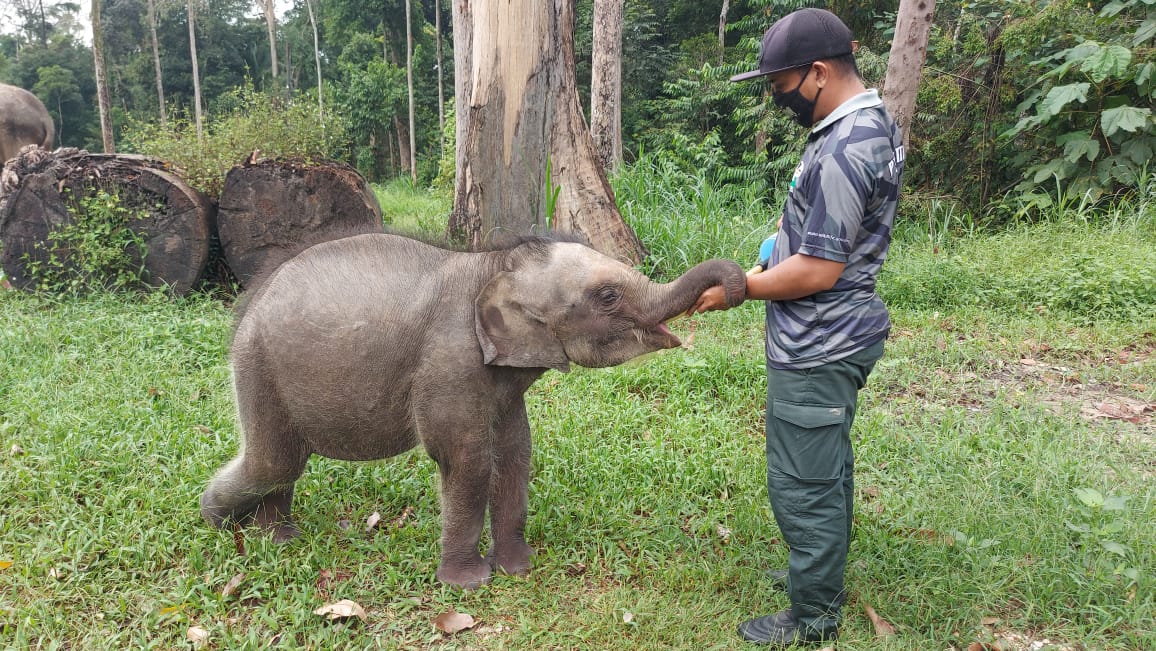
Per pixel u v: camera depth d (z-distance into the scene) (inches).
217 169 316.5
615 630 113.3
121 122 1950.1
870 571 125.6
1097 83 378.9
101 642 108.7
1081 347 241.4
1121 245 313.3
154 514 139.4
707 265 103.3
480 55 273.3
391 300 112.7
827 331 99.0
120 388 196.1
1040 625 115.5
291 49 2150.6
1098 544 128.9
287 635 110.4
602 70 568.4
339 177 292.8
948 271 305.4
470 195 283.0
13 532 131.6
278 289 117.2
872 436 176.7
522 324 111.0
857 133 93.3
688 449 173.5
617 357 112.3
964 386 213.8
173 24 1966.0
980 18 445.7
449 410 112.9
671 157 568.1
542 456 166.2
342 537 138.7
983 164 422.0
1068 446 168.4
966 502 144.9
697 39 960.3
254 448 122.0
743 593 122.3
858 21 544.4
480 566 126.6
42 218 287.9
